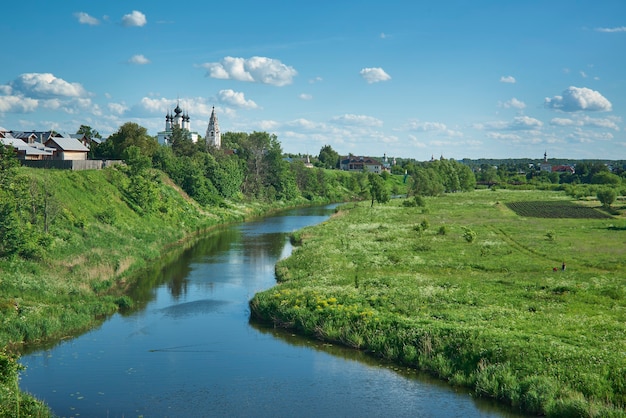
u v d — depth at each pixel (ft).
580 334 101.60
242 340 115.34
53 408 83.56
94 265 164.35
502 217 329.93
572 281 148.05
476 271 168.04
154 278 172.45
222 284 164.86
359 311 120.47
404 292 133.69
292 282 151.53
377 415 82.48
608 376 84.17
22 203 164.25
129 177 275.39
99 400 86.63
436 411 83.82
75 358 104.06
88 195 227.20
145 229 237.25
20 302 122.42
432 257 190.29
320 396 88.79
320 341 114.83
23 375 95.50
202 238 261.65
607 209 381.60
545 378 85.30
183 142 427.33
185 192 333.21
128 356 105.60
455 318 113.19
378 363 102.83
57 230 175.94
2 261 139.85
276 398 88.07
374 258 185.06
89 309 130.00
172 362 102.89
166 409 84.02
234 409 84.28
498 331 102.89
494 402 86.53
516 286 142.72
